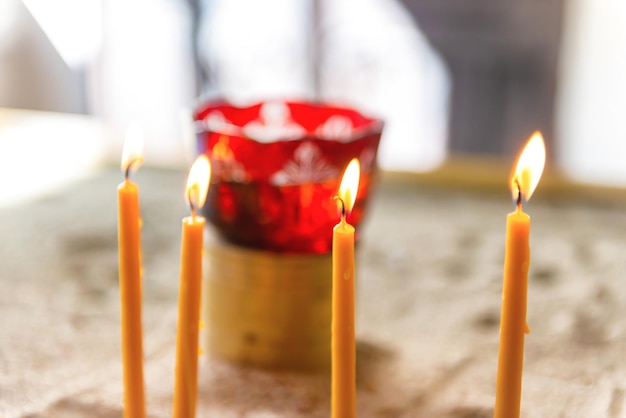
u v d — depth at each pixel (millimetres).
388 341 609
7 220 790
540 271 702
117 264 710
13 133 1102
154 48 1773
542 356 589
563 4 1530
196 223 454
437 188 902
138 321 471
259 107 632
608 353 593
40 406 532
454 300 665
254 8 1705
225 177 548
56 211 816
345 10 1658
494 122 1630
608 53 1540
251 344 567
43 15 1783
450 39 1610
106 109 1821
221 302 570
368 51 1664
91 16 1781
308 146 539
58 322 622
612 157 1585
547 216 813
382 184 908
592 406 540
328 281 562
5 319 621
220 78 1756
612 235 772
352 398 449
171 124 1803
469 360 588
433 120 1663
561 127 1601
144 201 843
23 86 1812
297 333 563
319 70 1696
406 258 729
